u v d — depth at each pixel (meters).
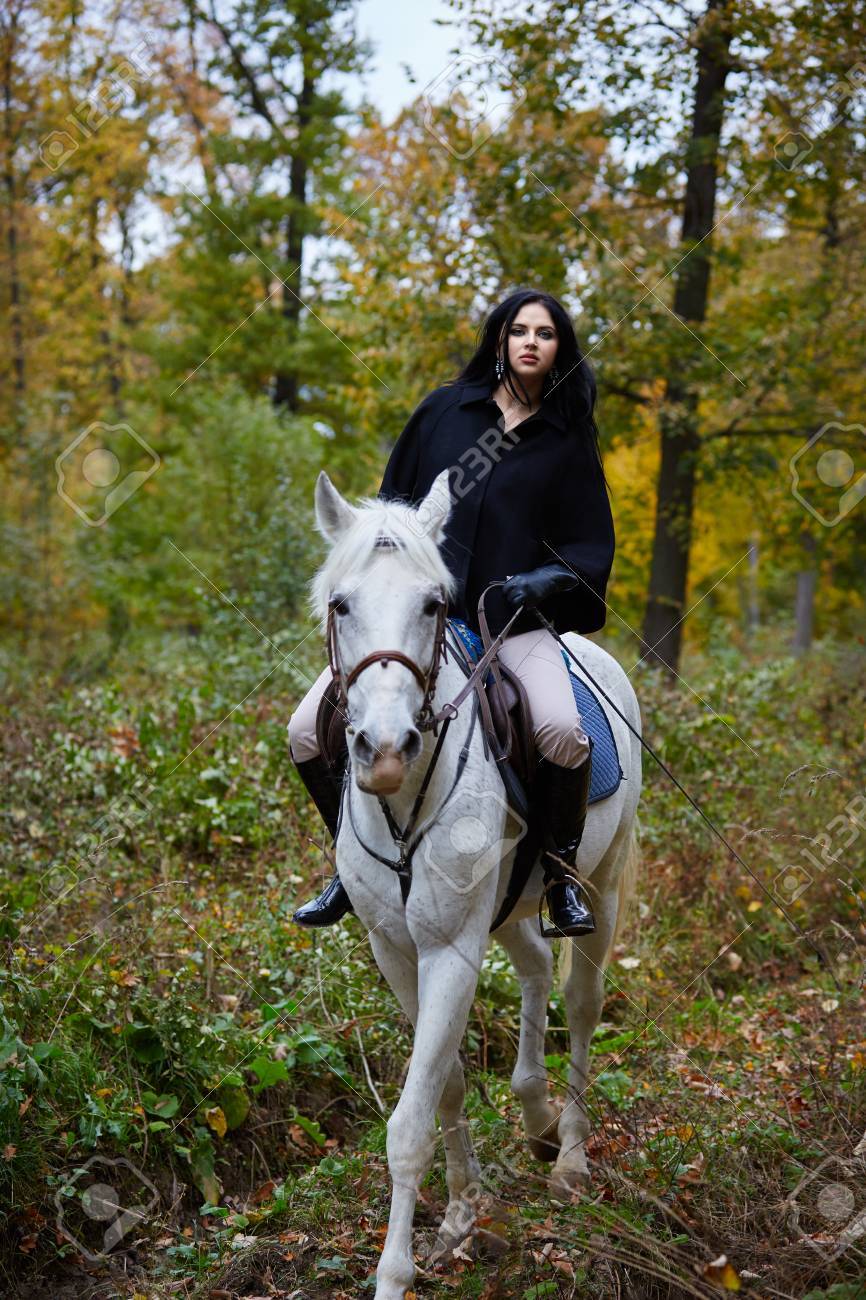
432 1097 3.16
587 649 4.41
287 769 6.96
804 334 11.59
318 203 18.64
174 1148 4.10
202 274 18.91
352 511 3.38
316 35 18.78
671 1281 3.02
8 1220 3.64
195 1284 3.60
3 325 18.09
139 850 6.18
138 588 15.73
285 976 4.99
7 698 9.20
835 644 14.35
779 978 5.86
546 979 4.22
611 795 4.20
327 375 18.84
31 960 4.36
